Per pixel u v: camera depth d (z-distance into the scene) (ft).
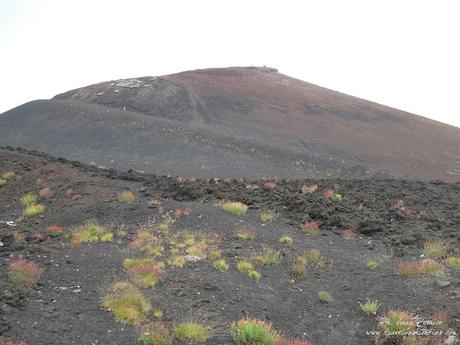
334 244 46.55
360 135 214.90
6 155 84.84
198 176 124.88
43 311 27.89
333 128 220.84
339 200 59.21
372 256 43.19
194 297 32.12
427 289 35.14
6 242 41.42
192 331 27.04
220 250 42.09
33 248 38.96
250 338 26.89
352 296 35.29
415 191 68.13
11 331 25.00
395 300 34.17
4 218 57.57
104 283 32.91
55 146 167.43
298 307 33.17
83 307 29.07
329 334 30.04
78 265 36.06
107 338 25.80
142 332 26.61
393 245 45.88
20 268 32.48
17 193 67.67
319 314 32.42
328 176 137.18
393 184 72.49
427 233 48.52
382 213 54.65
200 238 45.37
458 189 71.82
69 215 54.90
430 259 39.75
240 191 63.31
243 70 352.90
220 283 34.81
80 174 72.74
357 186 69.72
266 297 33.83
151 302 30.68
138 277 33.88
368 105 283.18
